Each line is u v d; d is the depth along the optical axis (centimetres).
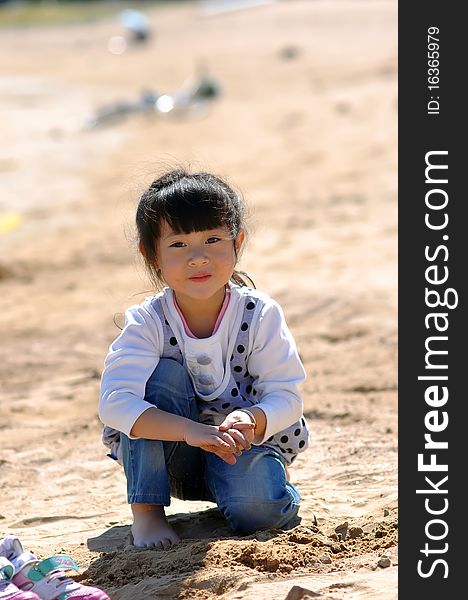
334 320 1030
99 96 3738
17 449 715
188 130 2730
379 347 927
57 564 445
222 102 3238
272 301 526
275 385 513
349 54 4284
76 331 1068
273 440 531
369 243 1388
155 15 7256
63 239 1565
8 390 873
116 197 1873
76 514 590
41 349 1006
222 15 6669
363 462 640
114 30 6512
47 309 1173
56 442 729
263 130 2592
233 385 518
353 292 1132
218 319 515
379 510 535
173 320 515
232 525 512
